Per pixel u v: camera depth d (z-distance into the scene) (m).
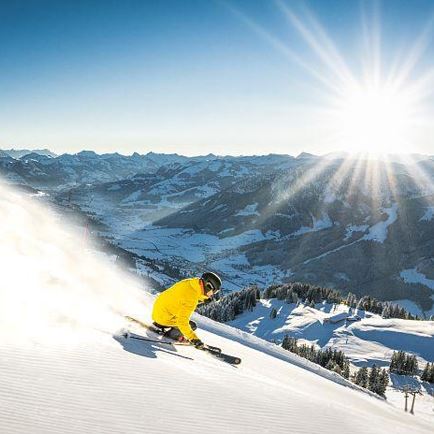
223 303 178.62
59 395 4.33
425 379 114.25
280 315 170.75
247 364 11.07
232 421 4.91
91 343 6.49
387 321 157.62
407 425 10.65
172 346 8.27
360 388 27.81
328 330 153.25
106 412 4.20
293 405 6.53
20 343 5.62
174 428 4.24
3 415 3.67
